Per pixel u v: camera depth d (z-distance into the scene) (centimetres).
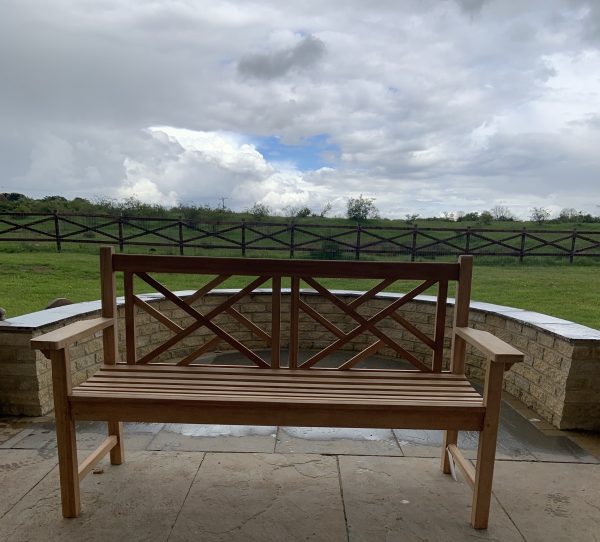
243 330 460
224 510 193
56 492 204
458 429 184
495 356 170
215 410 185
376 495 207
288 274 234
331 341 464
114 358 231
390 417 184
